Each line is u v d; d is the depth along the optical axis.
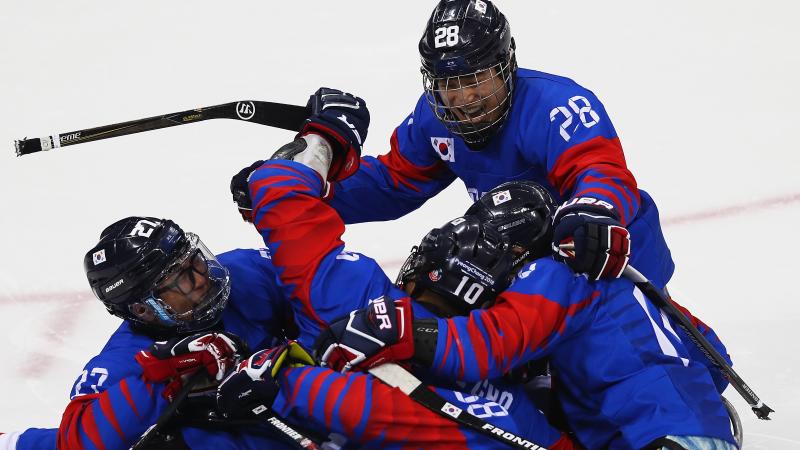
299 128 13.14
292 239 11.02
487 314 10.62
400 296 11.26
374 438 10.11
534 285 10.80
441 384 11.09
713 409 11.03
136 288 10.91
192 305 11.18
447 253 11.12
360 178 15.06
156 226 11.05
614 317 11.14
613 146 12.77
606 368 10.97
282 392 10.36
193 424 10.95
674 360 11.23
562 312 10.77
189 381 10.55
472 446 10.27
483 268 11.10
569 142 12.73
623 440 10.86
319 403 10.07
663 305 11.65
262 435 10.90
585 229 10.88
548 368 12.52
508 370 10.65
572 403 11.45
